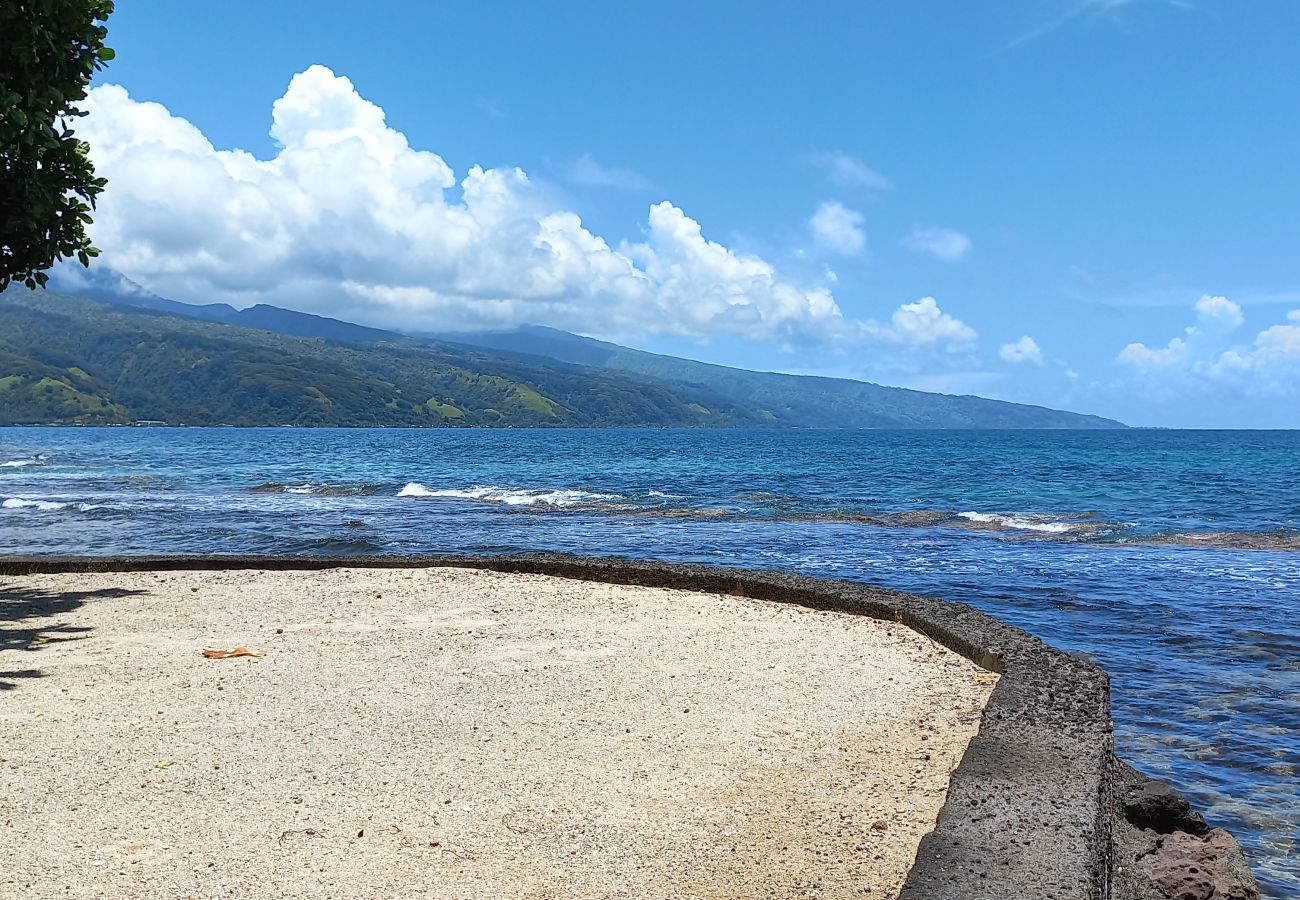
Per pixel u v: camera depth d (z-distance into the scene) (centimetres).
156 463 5862
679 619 886
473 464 5984
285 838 399
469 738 532
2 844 389
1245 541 2075
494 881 366
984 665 707
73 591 1025
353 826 412
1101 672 625
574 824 418
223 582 1084
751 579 1009
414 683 649
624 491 3688
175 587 1051
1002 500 3312
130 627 837
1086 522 2527
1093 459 6819
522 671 686
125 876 363
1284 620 1201
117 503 3047
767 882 370
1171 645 1064
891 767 495
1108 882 372
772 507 2998
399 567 1192
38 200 923
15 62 886
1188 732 756
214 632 817
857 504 3131
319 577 1119
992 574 1611
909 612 850
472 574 1139
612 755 507
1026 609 1287
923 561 1784
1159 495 3528
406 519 2580
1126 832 485
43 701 597
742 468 5547
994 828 366
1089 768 434
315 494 3538
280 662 708
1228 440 13612
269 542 2036
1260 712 805
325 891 354
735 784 469
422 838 401
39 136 898
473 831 409
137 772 473
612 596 1005
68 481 4169
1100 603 1326
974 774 425
